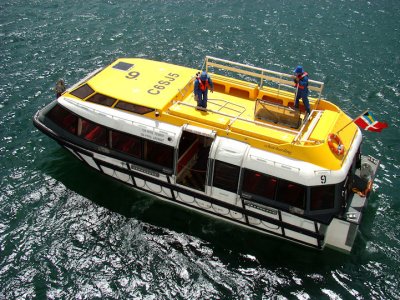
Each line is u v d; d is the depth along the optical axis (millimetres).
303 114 18719
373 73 30391
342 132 17562
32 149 22984
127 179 19859
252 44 33688
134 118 18281
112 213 19531
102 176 21297
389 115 26516
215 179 17562
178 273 17141
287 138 16844
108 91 18984
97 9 38562
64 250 17812
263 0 40844
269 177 16625
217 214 18797
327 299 16406
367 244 18406
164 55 32219
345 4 40156
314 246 17641
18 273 16891
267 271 17375
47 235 18438
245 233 18859
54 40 33656
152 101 18344
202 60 31703
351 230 16766
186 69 20594
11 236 18328
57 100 19984
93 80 19672
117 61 20953
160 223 19172
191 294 16422
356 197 17672
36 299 16062
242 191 17328
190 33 35062
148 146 18188
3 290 16328
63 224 18953
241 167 16875
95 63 31000
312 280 17062
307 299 16406
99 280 16766
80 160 20797
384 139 24531
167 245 18234
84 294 16266
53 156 22531
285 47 33312
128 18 37094
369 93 28469
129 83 19484
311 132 17109
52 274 16906
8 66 30328
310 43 33844
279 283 16953
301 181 16156
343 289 16734
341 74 30281
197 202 18719
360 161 19141
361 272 17328
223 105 19266
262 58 32031
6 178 21156
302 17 37781
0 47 32531
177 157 17812
